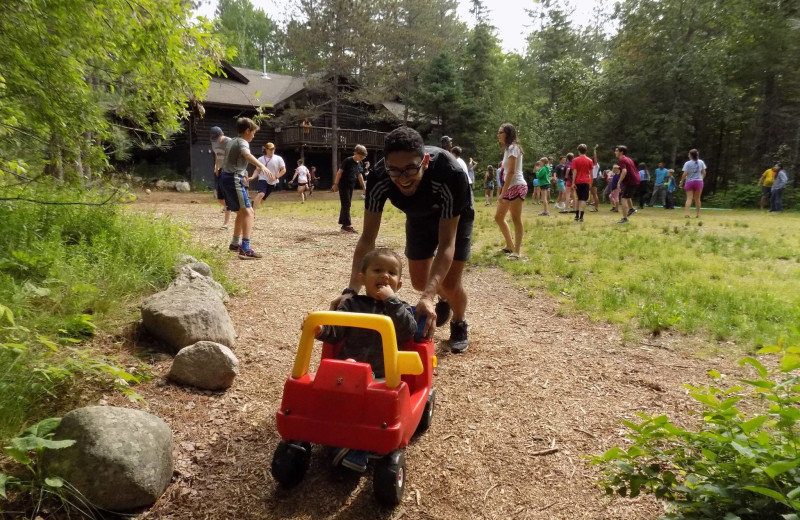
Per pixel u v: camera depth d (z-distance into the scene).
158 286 4.71
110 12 4.85
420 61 33.16
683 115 26.36
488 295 6.28
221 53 5.81
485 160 35.25
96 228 5.26
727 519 1.68
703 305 5.55
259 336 4.38
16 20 4.38
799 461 1.54
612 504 2.53
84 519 2.18
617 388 3.79
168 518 2.28
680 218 14.92
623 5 27.95
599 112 29.28
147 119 6.11
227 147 7.20
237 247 7.59
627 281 6.55
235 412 3.16
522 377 3.94
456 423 3.26
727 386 3.79
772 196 19.25
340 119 34.72
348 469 2.72
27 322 3.36
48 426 2.24
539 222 12.55
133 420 2.43
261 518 2.34
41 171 5.70
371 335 2.93
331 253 8.19
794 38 24.50
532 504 2.53
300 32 28.89
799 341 4.36
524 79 59.00
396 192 3.16
